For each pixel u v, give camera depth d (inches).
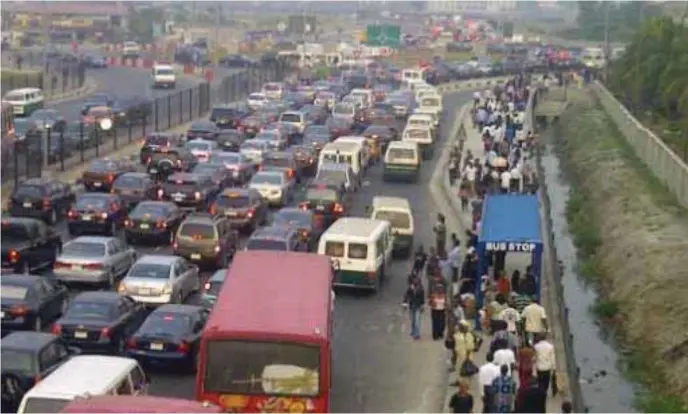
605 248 1729.8
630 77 3646.7
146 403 655.8
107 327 1079.6
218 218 1605.6
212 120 3093.0
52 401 766.5
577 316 1398.9
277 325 861.2
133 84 4744.1
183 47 6205.7
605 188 2191.2
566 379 1105.4
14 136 2425.0
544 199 1909.4
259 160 2437.3
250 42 7057.1
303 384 849.5
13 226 1462.8
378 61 6220.5
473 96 4562.0
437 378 1134.4
